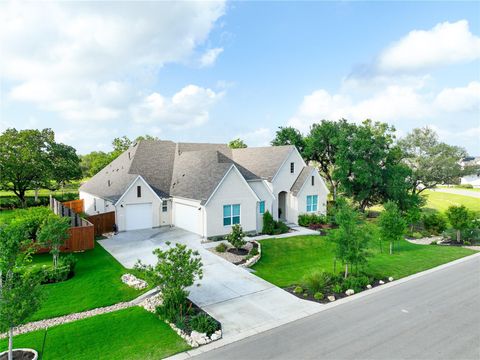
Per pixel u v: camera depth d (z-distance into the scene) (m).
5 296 8.19
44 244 16.28
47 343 9.56
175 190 27.34
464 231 27.73
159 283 11.20
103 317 11.41
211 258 18.81
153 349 9.30
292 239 24.25
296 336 10.20
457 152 45.78
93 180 36.44
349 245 15.25
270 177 29.41
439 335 10.33
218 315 11.77
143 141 32.00
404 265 18.94
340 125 39.06
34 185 42.78
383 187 36.94
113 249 20.45
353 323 11.16
